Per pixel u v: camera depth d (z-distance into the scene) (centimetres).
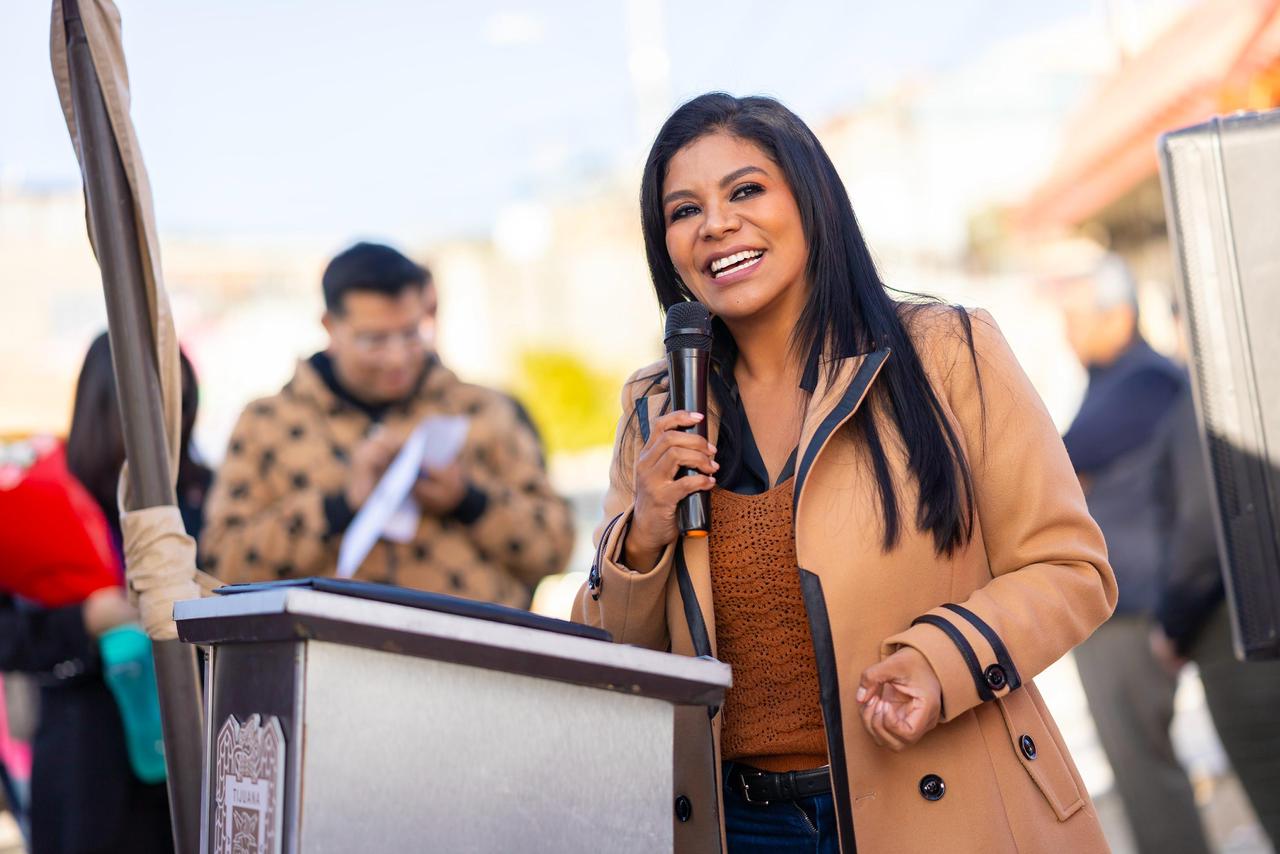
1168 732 511
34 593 345
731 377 252
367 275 405
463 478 394
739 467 243
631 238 3953
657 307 266
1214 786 672
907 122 3091
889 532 220
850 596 220
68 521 346
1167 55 1130
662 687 179
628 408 263
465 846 167
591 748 176
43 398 2698
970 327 236
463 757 168
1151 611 505
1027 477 226
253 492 404
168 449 261
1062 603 219
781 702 230
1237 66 883
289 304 3519
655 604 234
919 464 223
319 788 159
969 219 2958
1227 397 256
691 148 244
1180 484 446
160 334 261
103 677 350
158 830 352
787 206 240
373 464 388
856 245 243
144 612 250
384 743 163
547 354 3017
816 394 229
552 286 3944
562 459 2917
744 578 233
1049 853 217
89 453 358
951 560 225
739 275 239
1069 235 1472
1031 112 3094
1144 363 536
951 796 216
